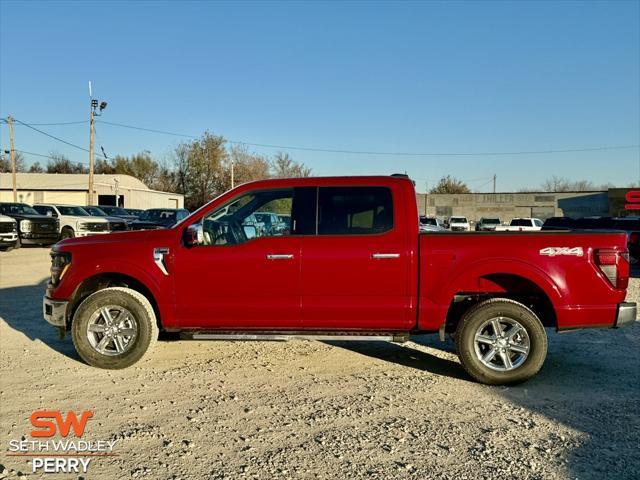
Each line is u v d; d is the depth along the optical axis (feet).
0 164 276.82
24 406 15.24
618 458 12.01
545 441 12.91
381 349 21.70
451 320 18.90
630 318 16.89
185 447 12.60
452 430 13.57
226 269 18.04
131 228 75.97
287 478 11.14
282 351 21.25
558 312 16.84
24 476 11.26
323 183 18.40
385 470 11.46
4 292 35.73
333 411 14.87
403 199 17.89
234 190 18.70
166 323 18.57
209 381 17.49
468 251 17.21
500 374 17.02
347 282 17.60
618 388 16.93
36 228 71.10
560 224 64.85
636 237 51.60
